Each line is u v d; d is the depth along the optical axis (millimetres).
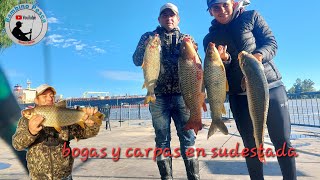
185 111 4074
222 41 3881
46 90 3535
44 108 3215
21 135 3166
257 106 2953
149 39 3715
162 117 4105
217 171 4992
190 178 4070
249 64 2990
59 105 3293
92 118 3414
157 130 4133
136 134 11789
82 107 3432
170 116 4195
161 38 4109
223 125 3182
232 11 3801
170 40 4109
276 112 3598
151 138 10211
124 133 12227
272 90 3605
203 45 4234
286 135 3615
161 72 3965
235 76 3807
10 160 5910
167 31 4152
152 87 3652
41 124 3174
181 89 3461
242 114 3855
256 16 3713
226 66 3799
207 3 3896
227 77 3881
